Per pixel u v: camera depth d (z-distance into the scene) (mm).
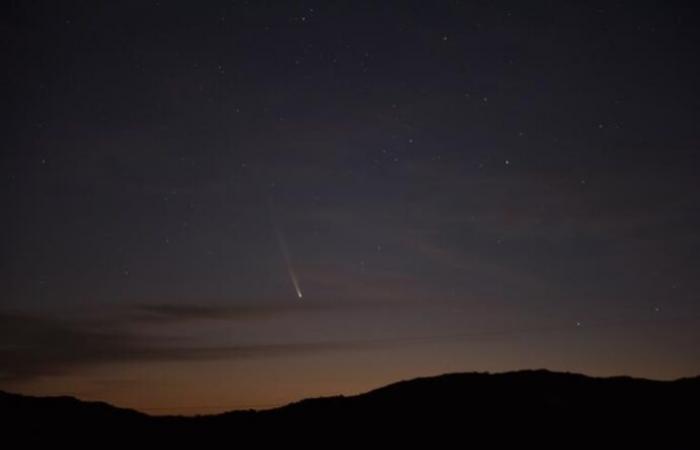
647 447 28562
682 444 28594
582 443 29562
